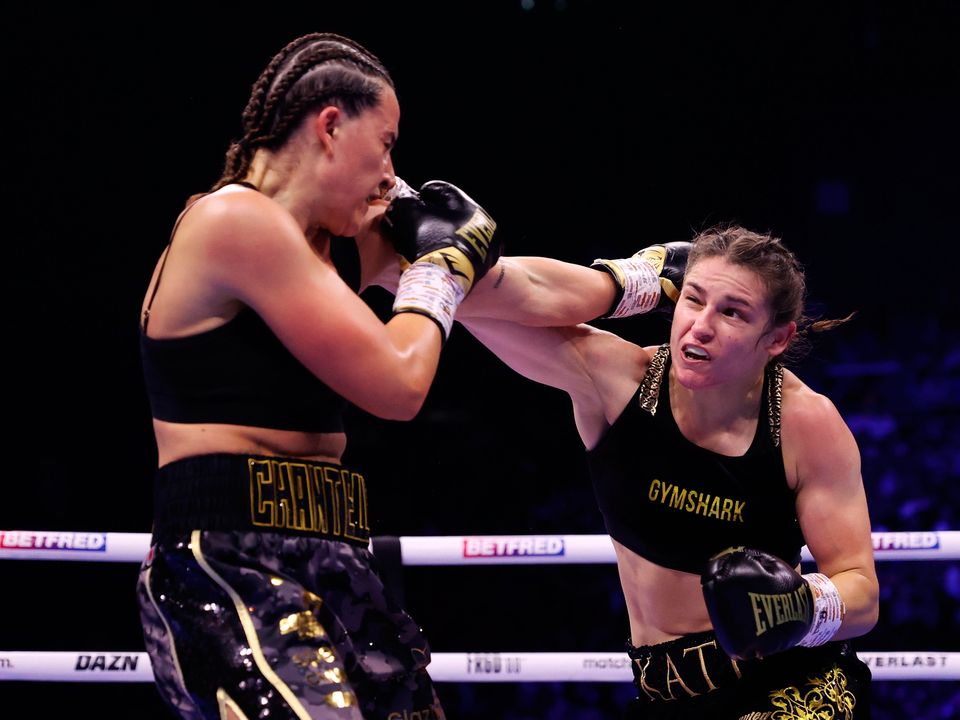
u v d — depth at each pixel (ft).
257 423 5.92
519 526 19.81
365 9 21.39
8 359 20.27
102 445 20.35
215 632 5.61
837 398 21.63
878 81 24.43
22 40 19.35
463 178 23.04
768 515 7.30
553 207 23.43
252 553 5.74
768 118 24.12
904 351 22.57
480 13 22.35
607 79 23.32
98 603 17.95
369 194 6.25
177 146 20.36
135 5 19.67
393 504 20.01
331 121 6.02
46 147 19.98
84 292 20.68
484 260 6.66
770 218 24.38
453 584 18.61
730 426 7.27
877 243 24.40
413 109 22.54
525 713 16.89
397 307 6.20
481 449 20.71
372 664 6.20
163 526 5.91
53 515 19.48
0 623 17.60
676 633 7.56
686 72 23.59
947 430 20.02
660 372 7.48
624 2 23.13
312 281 5.74
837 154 24.47
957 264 24.11
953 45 24.16
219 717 5.54
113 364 20.75
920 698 16.52
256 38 20.38
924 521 18.58
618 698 16.90
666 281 8.05
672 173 23.72
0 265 20.25
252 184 6.06
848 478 7.27
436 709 6.54
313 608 5.86
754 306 6.87
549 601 18.35
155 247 20.76
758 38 23.82
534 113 23.09
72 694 16.69
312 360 5.77
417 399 5.93
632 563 7.69
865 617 7.08
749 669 7.19
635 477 7.45
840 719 6.97
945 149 24.29
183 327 5.84
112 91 19.94
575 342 7.59
